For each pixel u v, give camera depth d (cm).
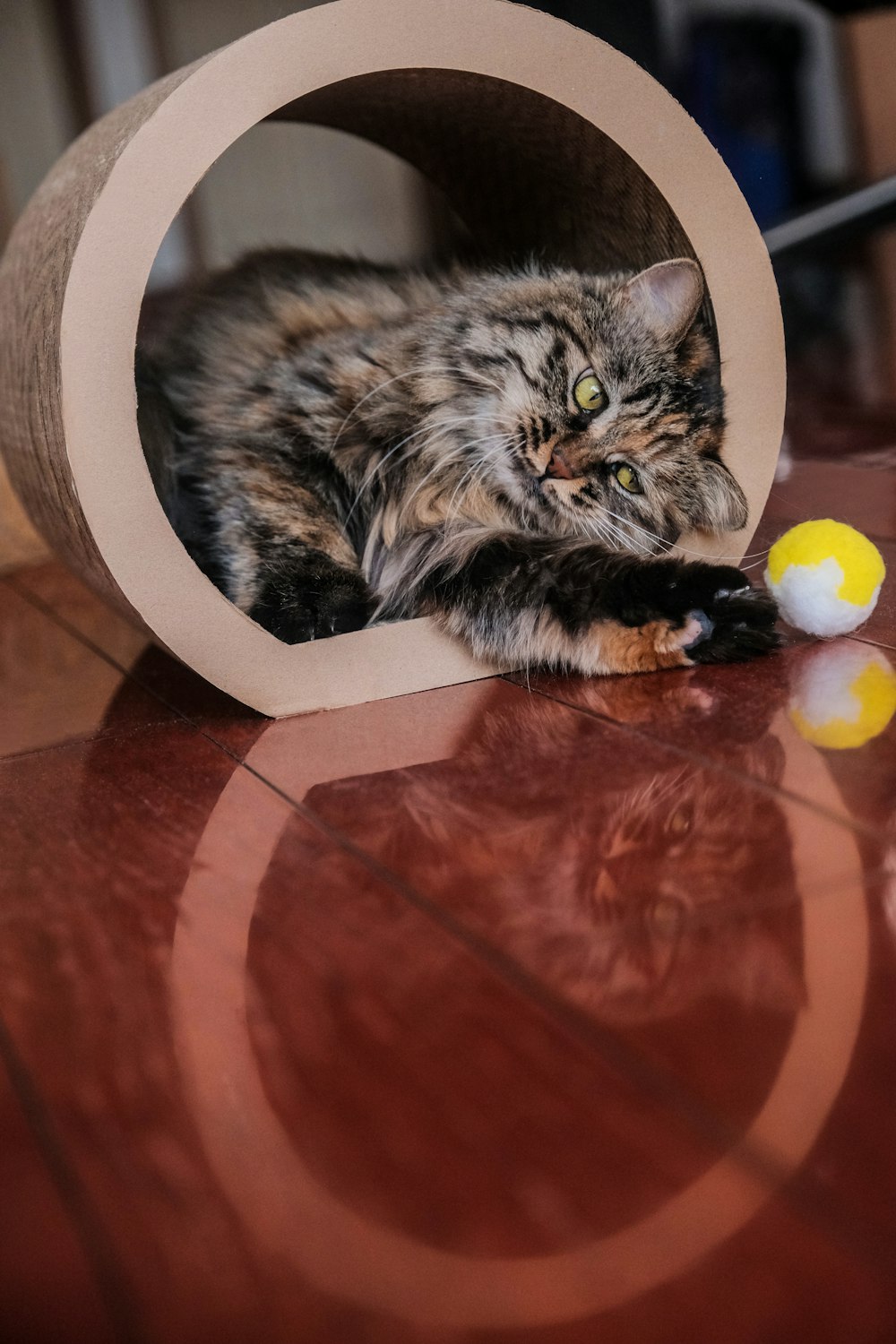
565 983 59
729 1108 50
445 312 95
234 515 88
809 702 77
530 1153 48
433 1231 45
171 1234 45
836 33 223
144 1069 56
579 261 100
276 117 98
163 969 61
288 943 62
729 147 213
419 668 84
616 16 170
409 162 107
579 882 64
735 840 66
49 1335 41
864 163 232
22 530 123
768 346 86
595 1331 40
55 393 76
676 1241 43
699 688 80
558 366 93
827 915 61
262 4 231
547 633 83
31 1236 46
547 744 76
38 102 224
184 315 102
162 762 79
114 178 74
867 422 133
